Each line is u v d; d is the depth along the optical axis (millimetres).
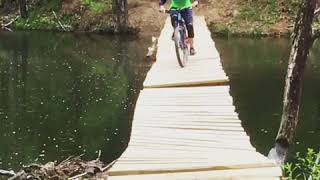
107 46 23688
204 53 13336
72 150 10617
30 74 18078
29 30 29078
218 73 10891
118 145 10906
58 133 11688
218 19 26328
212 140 7059
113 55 21375
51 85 16344
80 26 28250
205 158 6336
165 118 8109
